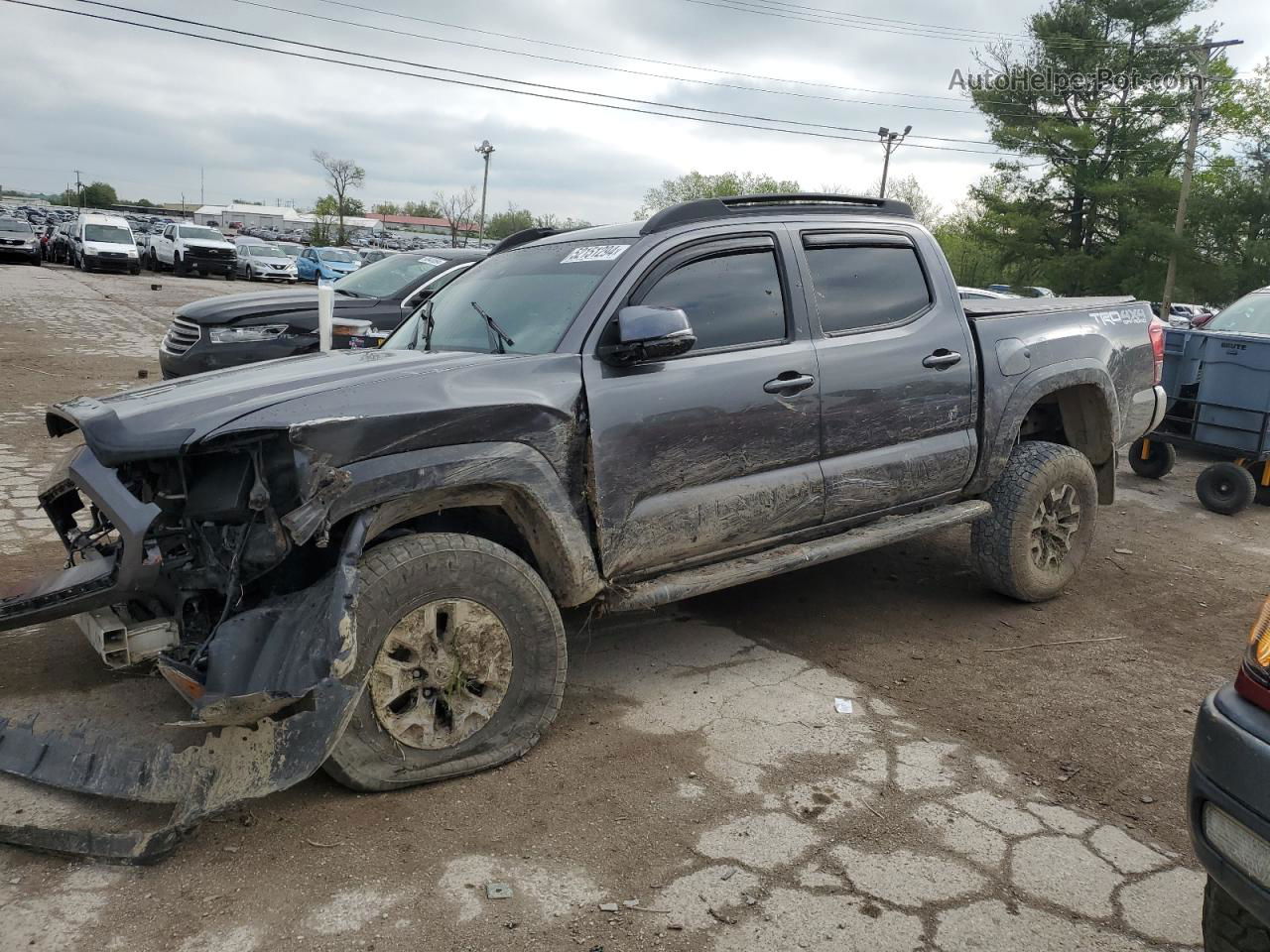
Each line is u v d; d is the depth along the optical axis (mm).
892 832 3043
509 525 3629
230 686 2791
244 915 2535
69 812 2930
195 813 2725
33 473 6816
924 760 3518
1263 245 38250
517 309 3959
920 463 4555
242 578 2992
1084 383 5238
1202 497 7973
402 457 3037
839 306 4379
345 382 3170
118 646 2965
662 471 3686
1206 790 2070
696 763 3432
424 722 3182
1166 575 6023
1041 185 41625
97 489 2896
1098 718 3928
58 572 3219
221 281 33344
